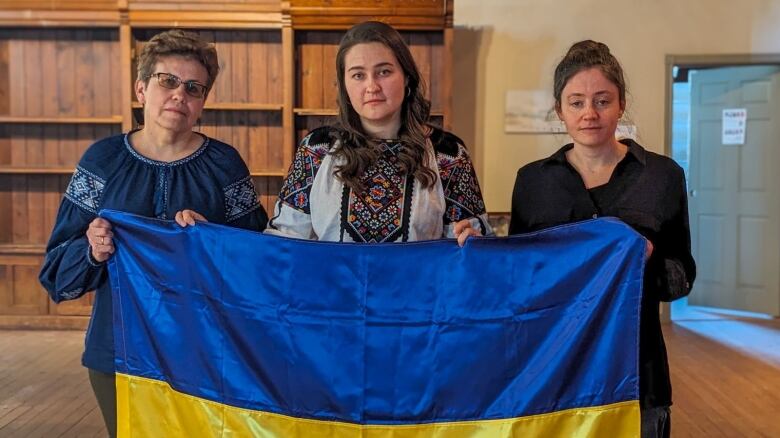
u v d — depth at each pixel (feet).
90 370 6.31
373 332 5.75
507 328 5.67
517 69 18.21
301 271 5.84
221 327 5.94
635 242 5.43
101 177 6.23
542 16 18.08
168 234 6.06
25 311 17.48
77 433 10.86
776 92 19.44
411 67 5.96
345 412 5.73
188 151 6.50
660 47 18.21
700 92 20.76
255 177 18.01
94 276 6.18
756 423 11.65
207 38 17.74
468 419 5.66
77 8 16.79
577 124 6.05
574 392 5.52
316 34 17.61
